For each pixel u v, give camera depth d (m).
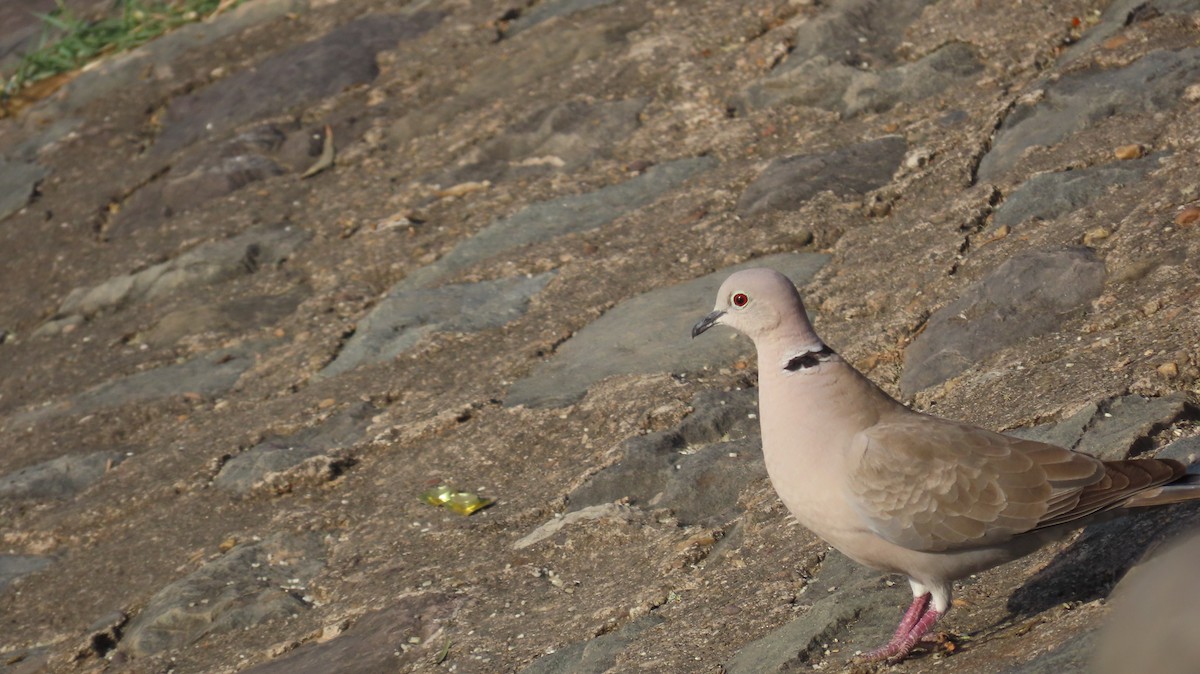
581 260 13.77
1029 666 6.29
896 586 7.84
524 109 17.16
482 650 8.72
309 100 19.06
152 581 10.88
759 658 7.54
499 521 10.25
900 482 7.02
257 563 10.66
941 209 12.29
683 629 8.20
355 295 14.50
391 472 11.43
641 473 10.27
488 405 11.84
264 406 12.93
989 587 7.72
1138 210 10.70
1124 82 12.80
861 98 15.05
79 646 10.23
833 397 7.41
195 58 21.44
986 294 10.58
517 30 19.42
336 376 13.04
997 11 15.29
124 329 15.30
